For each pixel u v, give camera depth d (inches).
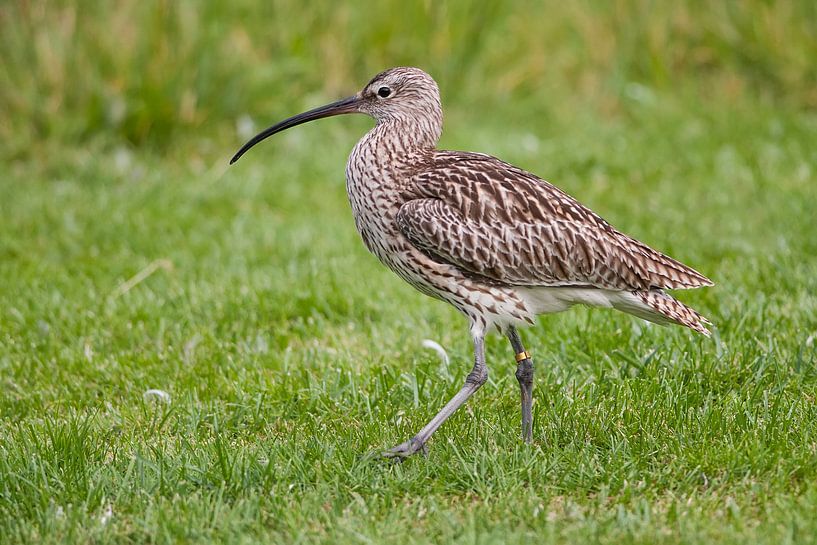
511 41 837.2
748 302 475.2
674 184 667.4
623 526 315.9
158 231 616.1
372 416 400.5
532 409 398.3
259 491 344.5
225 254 582.2
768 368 418.0
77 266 571.2
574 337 455.2
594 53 824.3
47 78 722.8
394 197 395.2
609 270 384.5
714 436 369.4
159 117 733.9
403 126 418.6
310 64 777.6
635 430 377.7
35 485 348.5
